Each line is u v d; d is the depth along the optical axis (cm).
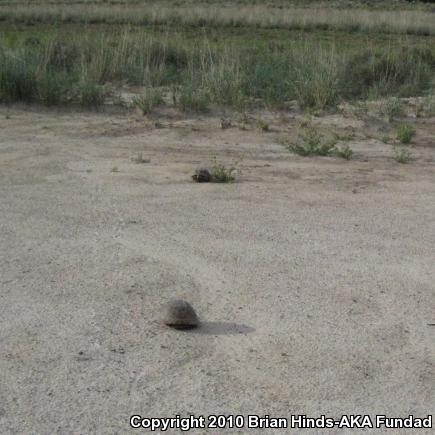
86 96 1206
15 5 3794
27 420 368
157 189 762
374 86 1370
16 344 439
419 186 807
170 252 584
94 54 1473
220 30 2917
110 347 438
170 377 408
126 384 400
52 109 1192
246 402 387
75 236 617
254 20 3166
